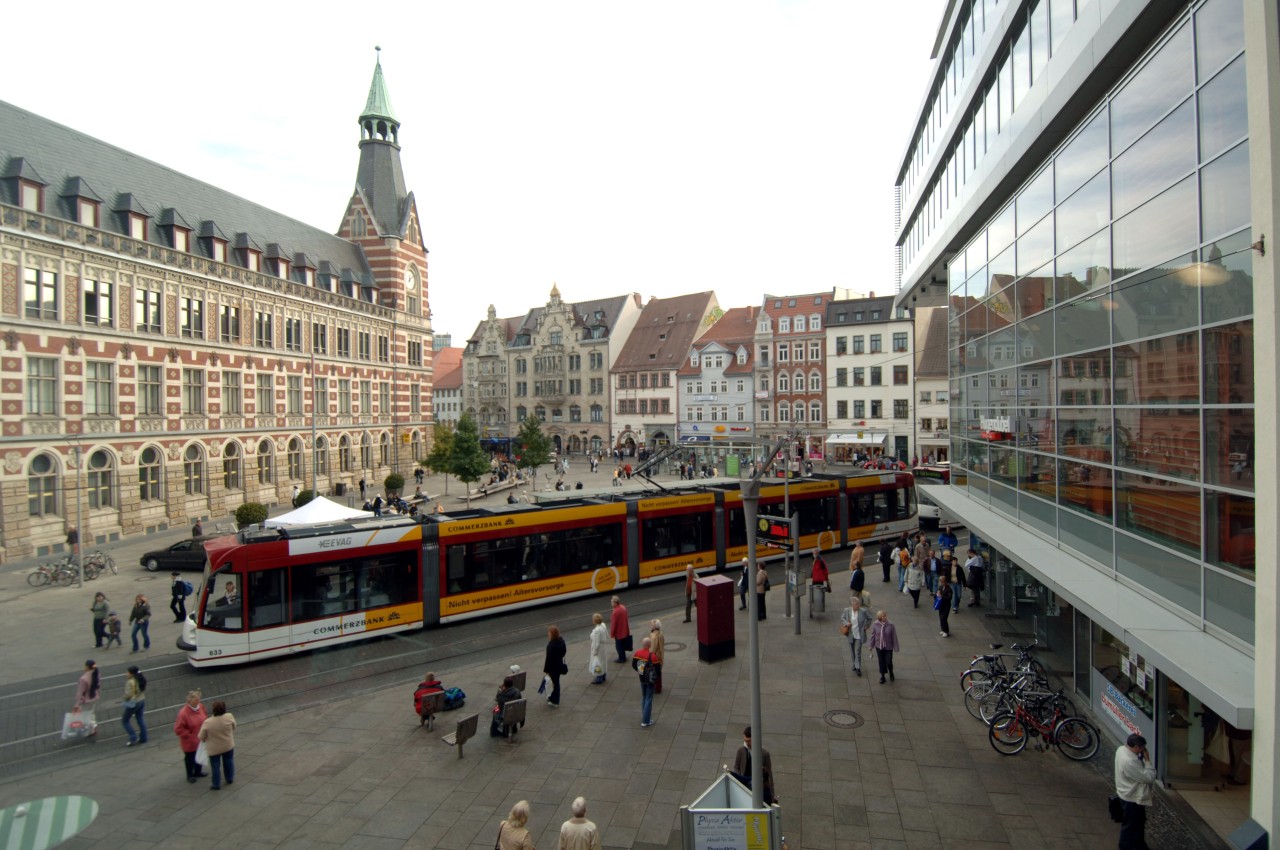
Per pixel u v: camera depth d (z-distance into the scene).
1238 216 9.31
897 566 28.17
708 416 77.12
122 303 36.12
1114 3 11.88
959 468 25.59
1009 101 17.88
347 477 55.28
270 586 17.75
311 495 40.44
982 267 22.23
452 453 49.66
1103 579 13.04
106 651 19.20
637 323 87.94
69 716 13.55
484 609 21.16
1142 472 11.99
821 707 14.58
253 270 45.53
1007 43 17.83
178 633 20.88
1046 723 12.59
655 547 25.09
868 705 14.65
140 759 12.94
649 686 13.72
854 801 11.02
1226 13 9.48
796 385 71.00
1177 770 11.12
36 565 29.72
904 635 19.28
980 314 22.47
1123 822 9.41
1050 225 16.19
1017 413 18.80
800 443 62.94
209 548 17.72
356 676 16.89
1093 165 13.80
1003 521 19.53
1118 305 12.79
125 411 36.00
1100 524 13.67
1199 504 10.28
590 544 23.53
